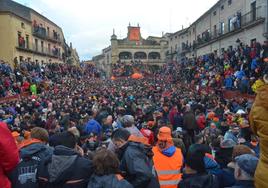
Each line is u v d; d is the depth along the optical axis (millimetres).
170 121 12906
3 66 28578
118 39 91938
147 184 4098
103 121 11227
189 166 4059
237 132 9461
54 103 21344
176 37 70500
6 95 24672
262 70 19281
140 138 4535
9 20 39062
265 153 2611
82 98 24656
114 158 3785
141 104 20516
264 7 29016
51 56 55625
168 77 49438
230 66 25859
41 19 51781
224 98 20906
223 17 40844
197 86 28484
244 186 3475
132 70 70438
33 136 4488
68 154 3898
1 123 3656
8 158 3588
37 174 3936
